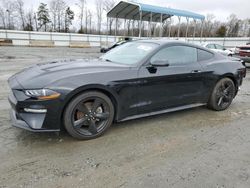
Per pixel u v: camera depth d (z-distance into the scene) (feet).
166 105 11.98
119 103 10.27
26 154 8.53
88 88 9.29
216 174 7.71
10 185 6.82
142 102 11.00
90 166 7.96
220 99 14.38
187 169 7.95
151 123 12.05
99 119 10.09
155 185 7.04
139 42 12.99
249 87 22.75
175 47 12.23
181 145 9.73
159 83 11.26
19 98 8.68
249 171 7.94
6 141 9.41
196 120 12.78
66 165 7.95
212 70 13.44
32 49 72.02
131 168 7.92
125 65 10.78
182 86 12.26
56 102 8.66
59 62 11.44
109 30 135.23
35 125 8.66
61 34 103.09
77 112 9.50
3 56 45.80
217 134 10.98
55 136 10.03
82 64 10.71
